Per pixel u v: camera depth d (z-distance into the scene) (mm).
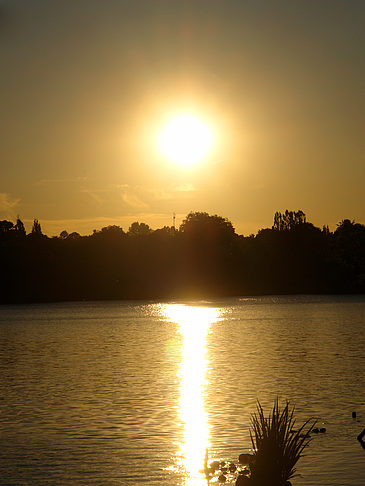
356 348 72500
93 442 30594
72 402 40375
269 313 152000
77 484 24984
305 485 24250
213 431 32219
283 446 23000
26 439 31250
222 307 184125
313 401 39188
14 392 44625
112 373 53562
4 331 111312
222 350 72000
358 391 42562
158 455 28391
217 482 24938
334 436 30781
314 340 84125
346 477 25078
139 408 38000
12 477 25797
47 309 188750
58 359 65812
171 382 47656
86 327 117312
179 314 154500
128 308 187750
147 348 76125
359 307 172000
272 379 48281
